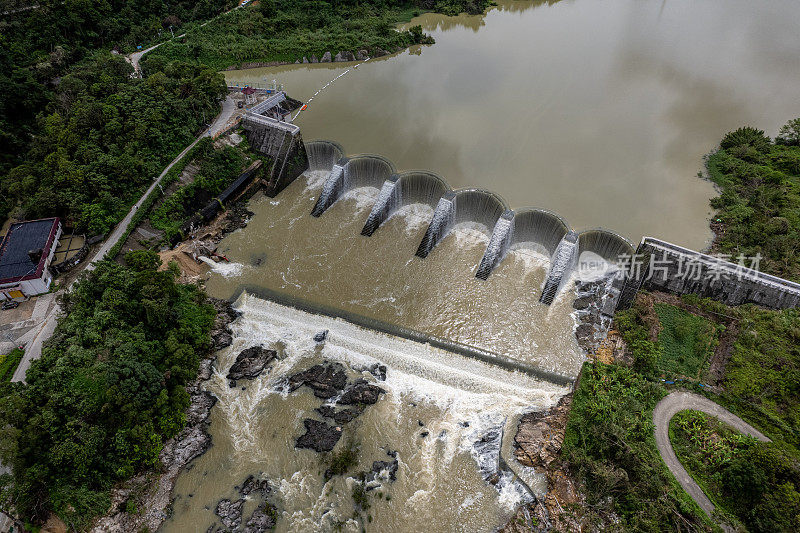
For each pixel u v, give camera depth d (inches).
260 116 4598.9
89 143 3885.3
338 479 2603.3
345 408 2893.7
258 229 4057.6
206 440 2780.5
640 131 4510.3
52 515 2309.3
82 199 3604.8
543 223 3634.4
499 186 3907.5
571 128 4552.2
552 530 2351.1
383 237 3902.6
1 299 3137.3
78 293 2979.8
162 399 2696.9
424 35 6343.5
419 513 2479.1
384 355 3144.7
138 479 2576.3
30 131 4222.4
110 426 2524.6
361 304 3440.0
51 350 2664.9
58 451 2310.5
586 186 3914.9
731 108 4790.8
